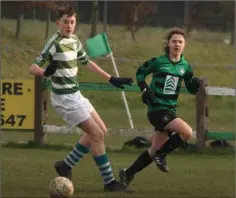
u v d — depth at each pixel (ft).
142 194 74.74
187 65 75.20
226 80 234.99
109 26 277.64
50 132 112.47
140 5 276.41
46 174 85.30
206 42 273.75
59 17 73.05
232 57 258.37
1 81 112.57
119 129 111.24
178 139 74.38
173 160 101.40
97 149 74.59
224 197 75.05
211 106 194.70
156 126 74.69
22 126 112.68
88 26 269.64
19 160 96.53
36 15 279.08
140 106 189.88
